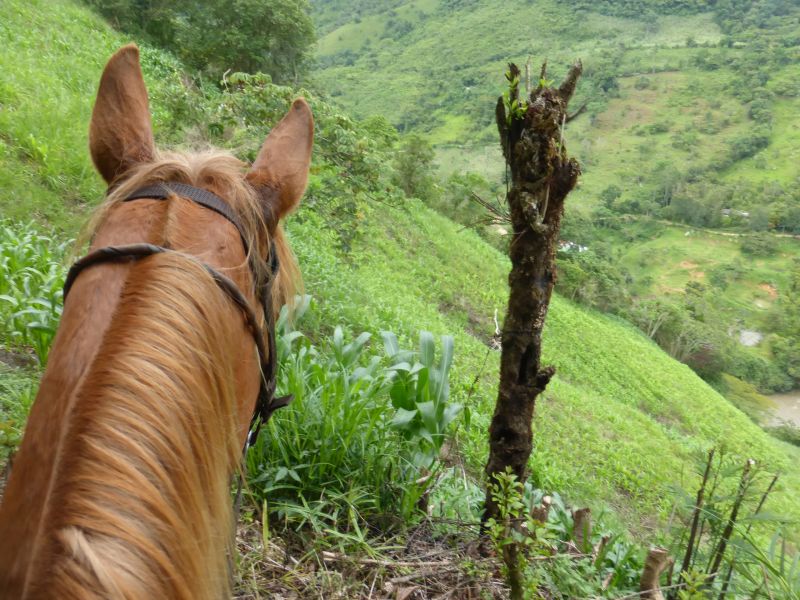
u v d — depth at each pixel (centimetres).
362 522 292
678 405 2342
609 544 337
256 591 225
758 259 9856
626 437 1525
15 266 475
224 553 108
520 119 281
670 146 12950
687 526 342
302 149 166
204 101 830
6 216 651
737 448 2166
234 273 128
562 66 16125
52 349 110
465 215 2939
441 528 307
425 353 335
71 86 1235
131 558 83
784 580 275
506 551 239
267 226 149
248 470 289
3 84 982
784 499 1557
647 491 1217
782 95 14550
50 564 81
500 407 304
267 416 179
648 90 15412
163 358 100
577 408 1562
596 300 3803
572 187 287
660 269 9588
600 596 273
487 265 2352
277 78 2730
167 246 121
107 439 90
